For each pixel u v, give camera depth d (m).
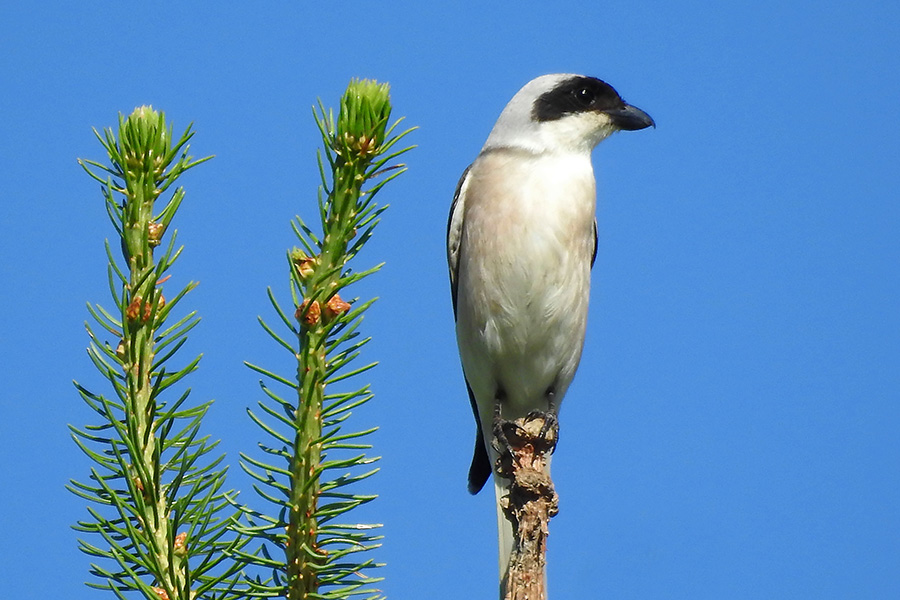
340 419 4.42
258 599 4.21
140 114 4.70
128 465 4.22
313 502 4.29
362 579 4.29
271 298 4.48
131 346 4.45
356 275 4.58
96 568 4.04
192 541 4.19
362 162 4.81
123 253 4.65
